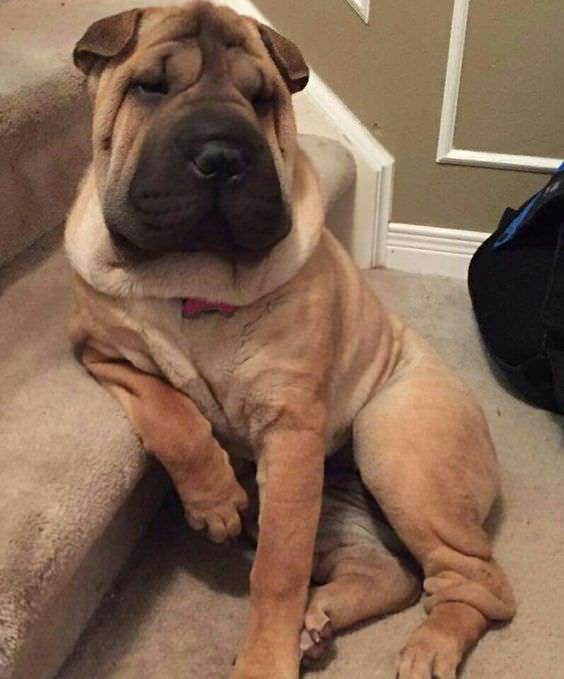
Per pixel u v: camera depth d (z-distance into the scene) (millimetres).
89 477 1042
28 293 1373
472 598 1117
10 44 1523
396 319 1380
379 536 1242
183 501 1104
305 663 1098
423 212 1986
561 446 1510
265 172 934
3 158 1355
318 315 1082
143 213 936
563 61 1786
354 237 2016
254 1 1899
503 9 1765
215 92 941
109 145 1001
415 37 1831
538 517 1359
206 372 1088
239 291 1023
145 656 1120
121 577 1234
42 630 1026
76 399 1148
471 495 1147
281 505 1063
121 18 990
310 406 1088
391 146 1940
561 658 1132
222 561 1265
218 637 1149
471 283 1729
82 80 1497
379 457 1156
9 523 966
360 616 1140
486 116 1864
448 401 1198
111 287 1045
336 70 1912
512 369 1569
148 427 1095
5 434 1087
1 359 1225
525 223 1599
